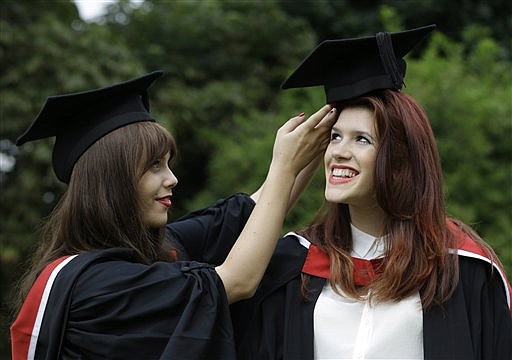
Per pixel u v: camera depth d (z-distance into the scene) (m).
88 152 2.35
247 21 8.68
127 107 2.40
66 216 2.34
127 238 2.31
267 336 2.28
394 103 2.19
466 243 2.25
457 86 5.82
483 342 2.16
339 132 2.23
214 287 2.16
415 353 2.13
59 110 2.38
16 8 7.38
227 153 6.38
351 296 2.21
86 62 7.37
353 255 2.31
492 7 9.06
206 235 2.62
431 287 2.15
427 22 8.95
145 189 2.33
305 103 6.08
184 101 8.03
